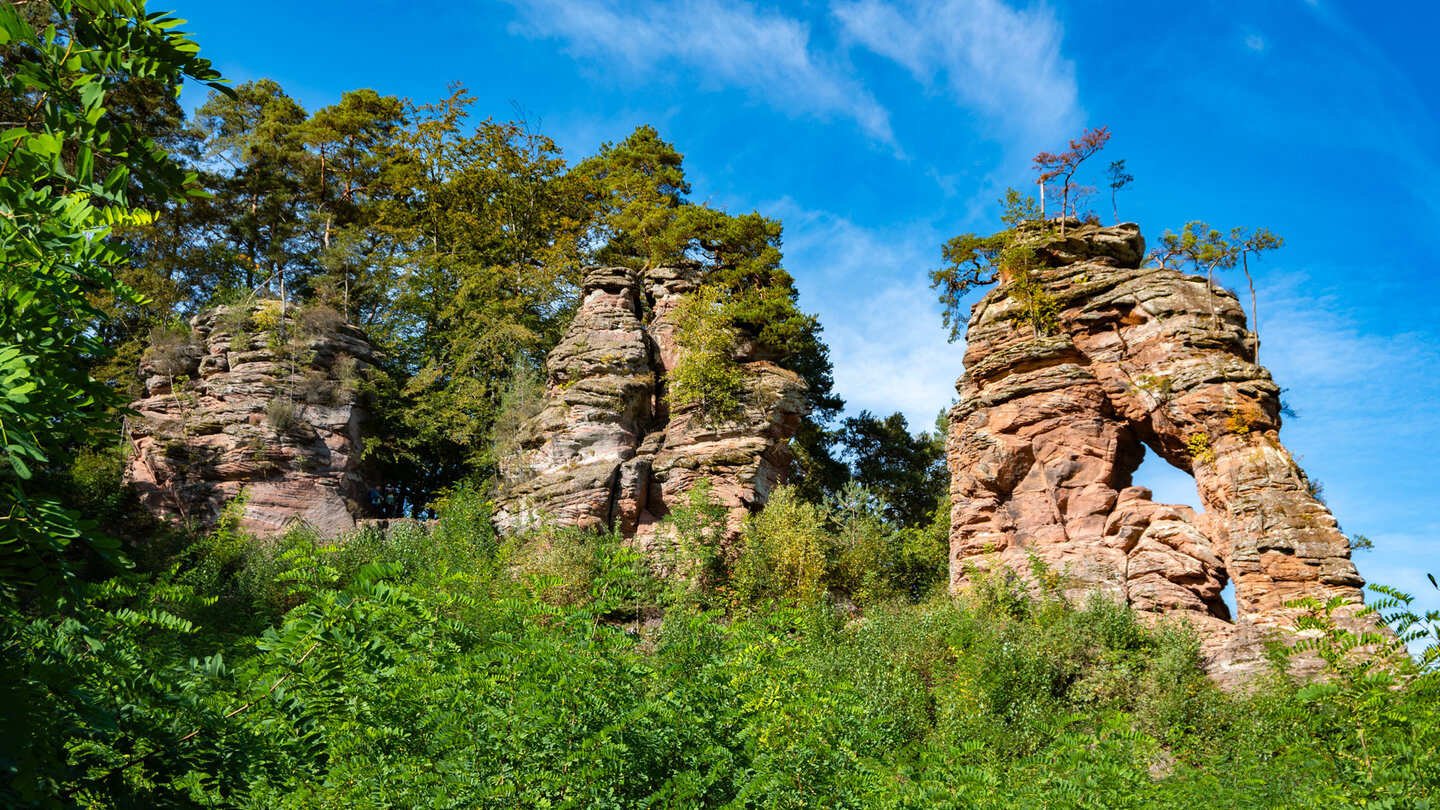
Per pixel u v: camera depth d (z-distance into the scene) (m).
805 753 7.93
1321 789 7.58
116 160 4.31
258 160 41.09
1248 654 18.61
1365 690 7.00
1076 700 18.06
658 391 30.83
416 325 37.66
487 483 29.92
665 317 32.03
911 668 18.44
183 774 4.58
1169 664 18.22
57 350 4.12
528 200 41.72
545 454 28.55
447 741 7.82
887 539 27.75
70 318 4.31
